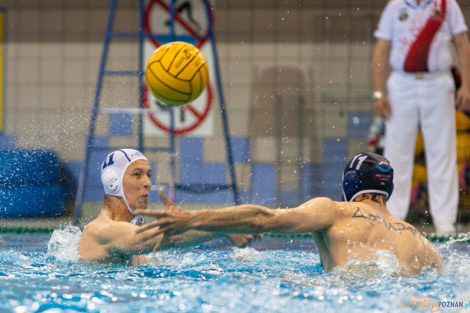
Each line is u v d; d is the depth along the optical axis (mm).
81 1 33688
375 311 8000
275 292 8852
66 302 8344
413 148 22375
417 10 21484
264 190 32688
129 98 33094
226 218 9320
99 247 11664
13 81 33375
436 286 9211
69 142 31953
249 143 33281
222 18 33906
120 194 12422
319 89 33375
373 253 9977
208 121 27750
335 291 8906
